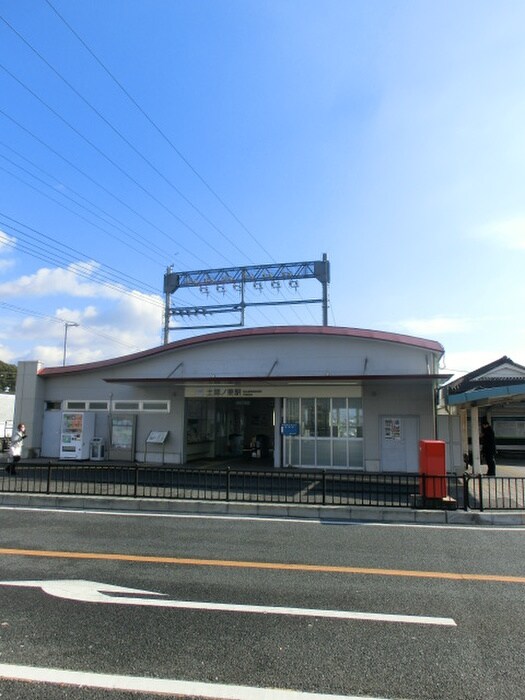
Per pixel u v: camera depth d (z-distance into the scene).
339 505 9.86
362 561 6.59
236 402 26.81
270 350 20.28
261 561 6.54
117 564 6.33
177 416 20.94
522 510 9.77
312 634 4.31
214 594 5.27
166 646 4.05
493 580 5.84
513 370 16.06
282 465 19.66
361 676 3.63
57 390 22.36
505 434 27.72
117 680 3.53
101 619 4.57
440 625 4.54
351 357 19.52
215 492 12.05
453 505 9.66
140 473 15.74
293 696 3.36
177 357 21.17
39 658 3.83
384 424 18.89
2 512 9.84
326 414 19.67
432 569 6.25
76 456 20.80
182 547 7.23
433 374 17.59
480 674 3.67
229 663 3.79
